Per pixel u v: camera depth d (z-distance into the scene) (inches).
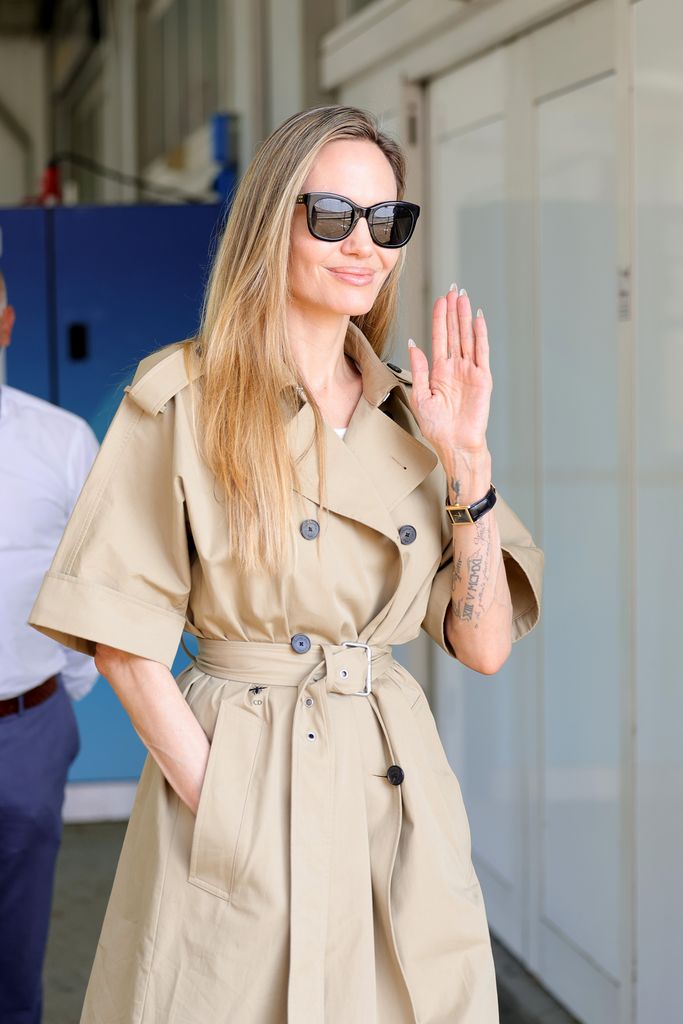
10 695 134.9
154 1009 85.3
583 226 154.5
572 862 164.7
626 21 139.6
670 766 137.5
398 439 91.0
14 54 612.7
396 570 89.9
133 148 454.9
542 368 167.8
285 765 86.0
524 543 100.5
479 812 196.1
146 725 86.8
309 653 88.6
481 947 91.7
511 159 174.2
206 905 85.2
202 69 352.5
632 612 143.6
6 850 136.8
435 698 213.5
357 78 226.8
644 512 140.2
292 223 86.8
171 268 244.2
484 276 185.9
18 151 615.5
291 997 82.8
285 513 84.8
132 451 87.7
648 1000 144.9
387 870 88.1
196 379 87.4
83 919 203.3
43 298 243.0
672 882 138.2
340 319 91.5
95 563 86.3
